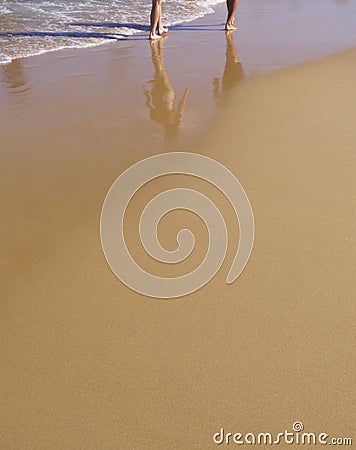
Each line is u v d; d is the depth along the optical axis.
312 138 4.14
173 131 4.39
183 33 8.59
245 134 4.28
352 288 2.50
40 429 1.88
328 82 5.64
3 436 1.85
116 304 2.45
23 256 2.78
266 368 2.09
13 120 4.58
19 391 2.02
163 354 2.17
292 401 1.96
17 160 3.81
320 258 2.71
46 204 3.26
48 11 10.20
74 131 4.37
